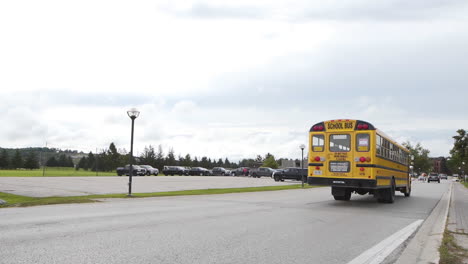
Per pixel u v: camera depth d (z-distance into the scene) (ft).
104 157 272.10
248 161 398.01
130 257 18.10
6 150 344.49
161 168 281.13
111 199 52.31
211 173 214.07
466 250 22.25
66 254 18.30
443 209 49.52
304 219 34.71
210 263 17.56
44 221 28.94
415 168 478.18
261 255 19.58
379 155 51.06
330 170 51.34
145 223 29.07
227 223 30.35
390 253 21.42
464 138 165.17
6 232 23.86
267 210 41.39
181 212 37.37
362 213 42.14
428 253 21.77
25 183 82.58
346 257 20.02
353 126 50.26
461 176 367.25
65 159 387.96
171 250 19.88
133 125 59.77
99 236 23.11
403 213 43.52
